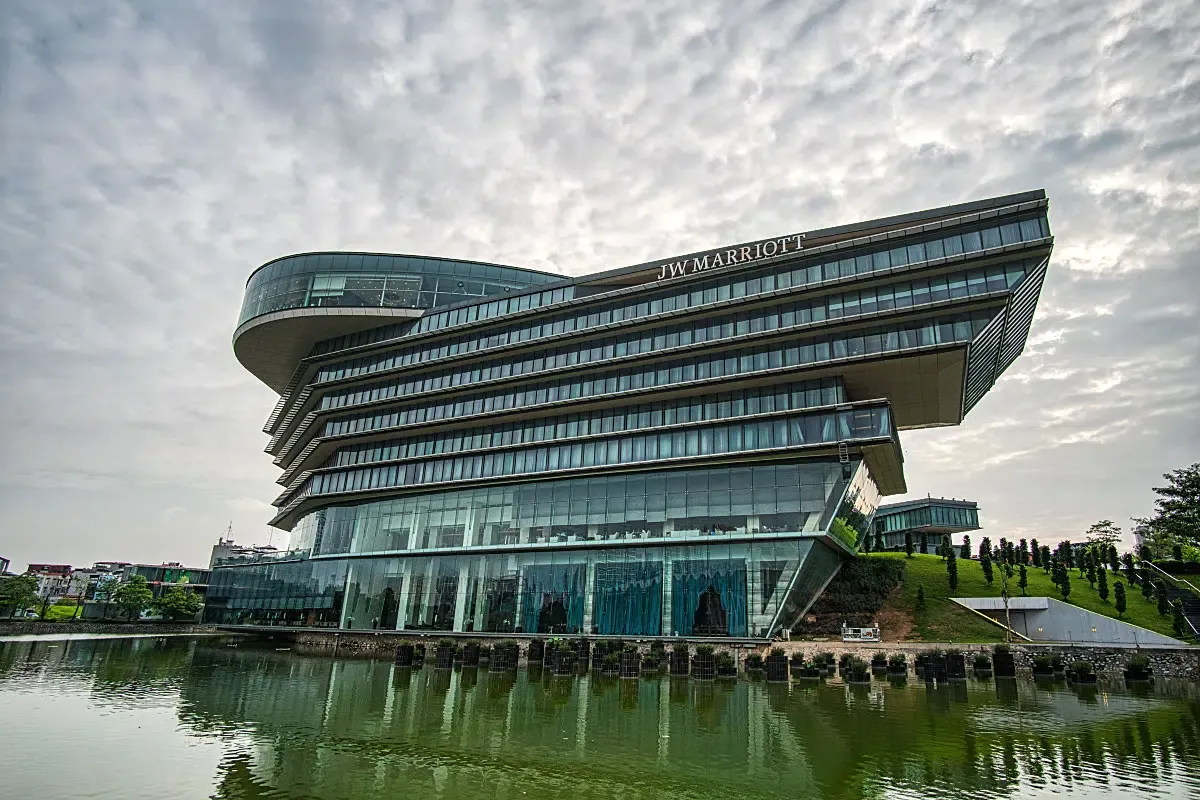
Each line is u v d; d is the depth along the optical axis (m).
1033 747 20.16
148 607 107.81
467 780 16.72
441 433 74.00
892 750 19.84
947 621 53.12
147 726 23.39
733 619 52.41
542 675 41.44
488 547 64.75
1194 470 68.94
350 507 77.00
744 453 55.69
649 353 61.88
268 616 80.00
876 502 69.19
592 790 15.93
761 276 58.84
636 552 57.84
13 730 22.52
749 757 18.98
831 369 54.88
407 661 47.38
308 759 18.72
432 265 80.00
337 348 82.88
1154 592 57.44
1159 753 19.38
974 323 50.66
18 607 96.69
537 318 69.81
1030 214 50.03
